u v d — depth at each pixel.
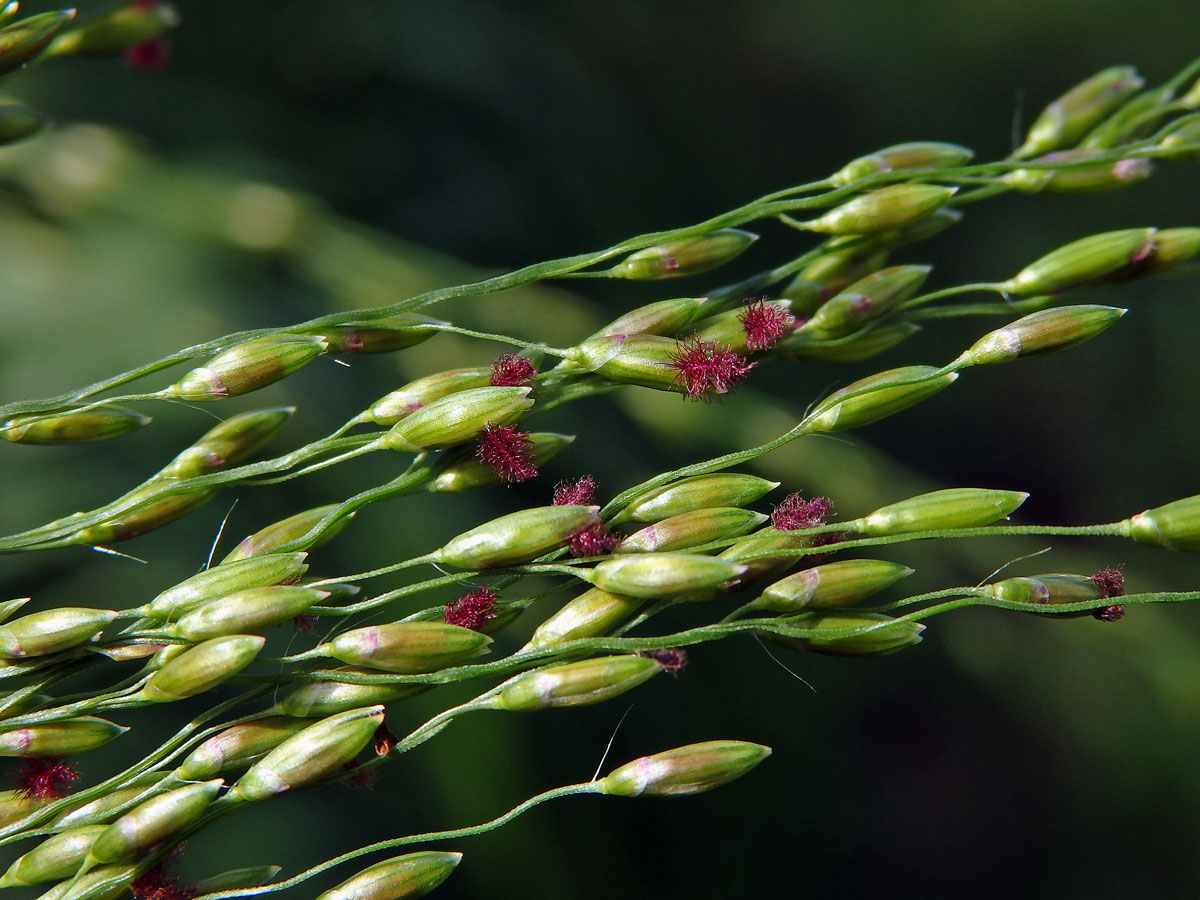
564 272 0.08
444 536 0.10
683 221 0.15
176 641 0.07
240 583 0.07
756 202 0.08
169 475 0.08
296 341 0.08
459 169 0.12
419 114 0.12
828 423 0.08
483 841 0.10
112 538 0.08
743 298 0.08
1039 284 0.08
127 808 0.07
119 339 0.09
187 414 0.09
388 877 0.07
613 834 0.12
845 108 0.19
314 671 0.07
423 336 0.08
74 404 0.08
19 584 0.09
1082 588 0.08
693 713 0.13
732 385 0.08
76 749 0.07
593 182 0.13
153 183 0.10
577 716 0.12
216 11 0.11
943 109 0.19
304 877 0.07
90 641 0.07
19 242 0.09
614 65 0.15
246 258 0.10
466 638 0.07
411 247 0.11
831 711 0.15
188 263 0.10
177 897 0.07
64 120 0.10
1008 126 0.19
